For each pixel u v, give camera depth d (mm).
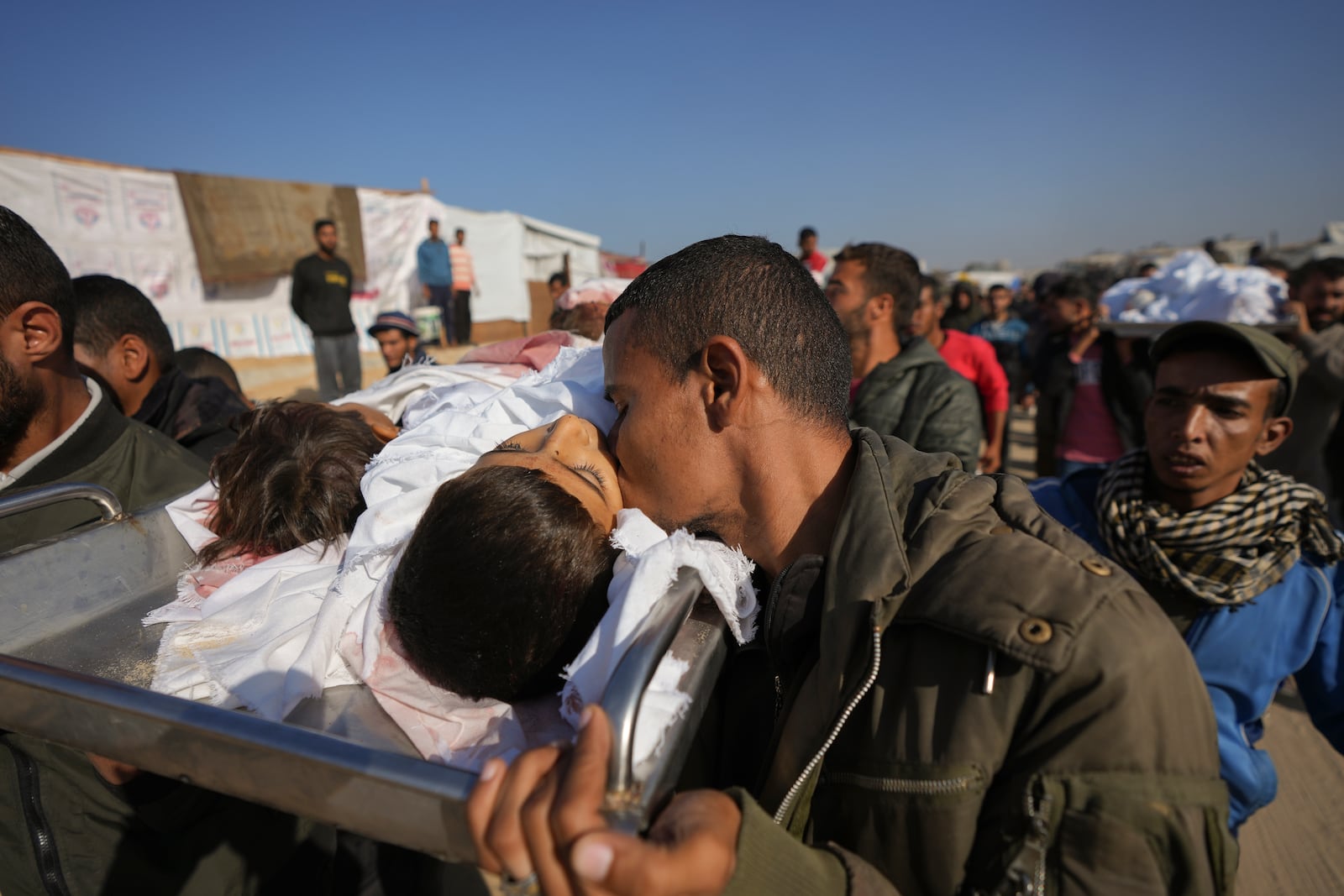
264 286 9570
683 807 635
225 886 1370
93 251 8047
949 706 785
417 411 1515
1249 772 1316
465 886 2180
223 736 677
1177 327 1462
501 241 12516
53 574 1123
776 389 939
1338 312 3635
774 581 949
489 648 886
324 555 1250
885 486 921
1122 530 1521
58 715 764
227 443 2176
